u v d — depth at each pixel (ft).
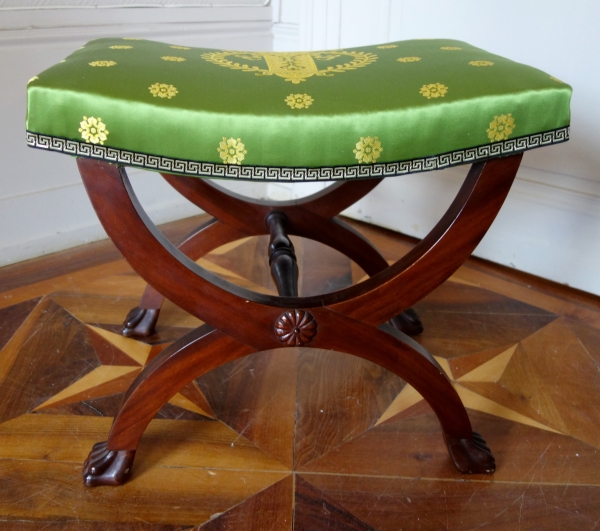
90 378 2.26
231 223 2.43
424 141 1.39
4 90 2.96
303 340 1.70
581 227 3.04
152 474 1.82
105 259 3.32
